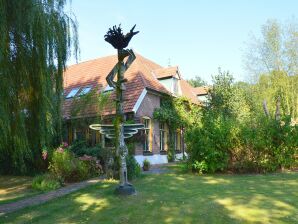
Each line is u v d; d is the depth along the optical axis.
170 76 23.39
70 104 20.05
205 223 6.36
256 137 13.88
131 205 8.02
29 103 9.61
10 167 16.84
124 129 10.06
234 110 22.31
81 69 24.89
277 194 8.73
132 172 12.24
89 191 10.11
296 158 14.40
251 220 6.41
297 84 30.34
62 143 15.53
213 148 13.84
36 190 11.61
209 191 9.47
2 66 8.31
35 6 9.07
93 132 18.16
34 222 6.96
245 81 32.88
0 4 8.09
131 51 9.77
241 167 13.95
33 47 9.23
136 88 19.53
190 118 22.48
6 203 9.29
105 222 6.75
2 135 8.31
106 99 18.06
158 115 20.86
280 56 30.95
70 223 6.79
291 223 6.13
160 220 6.70
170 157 22.42
